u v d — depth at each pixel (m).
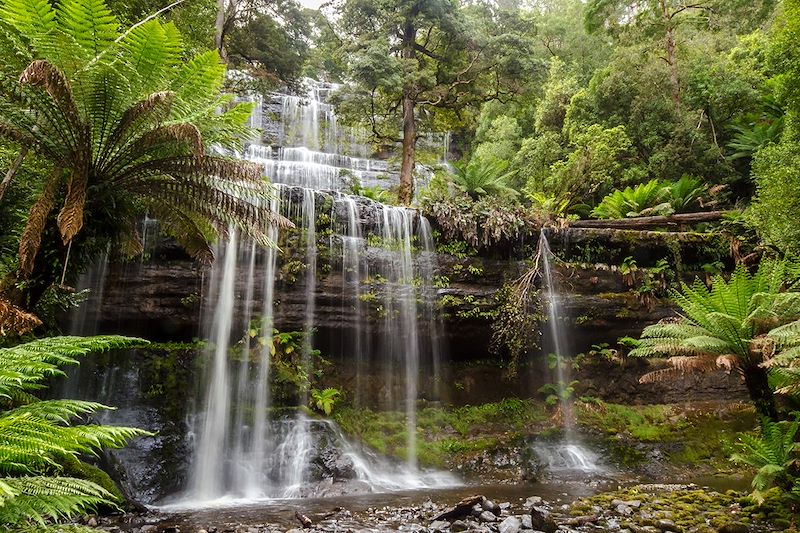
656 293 11.11
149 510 5.82
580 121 16.75
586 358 10.75
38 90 4.54
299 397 8.66
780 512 5.11
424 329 10.14
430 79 13.88
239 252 8.98
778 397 6.44
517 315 10.23
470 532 4.95
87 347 2.83
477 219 10.81
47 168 5.92
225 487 7.39
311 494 7.14
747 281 5.73
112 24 4.71
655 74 15.76
